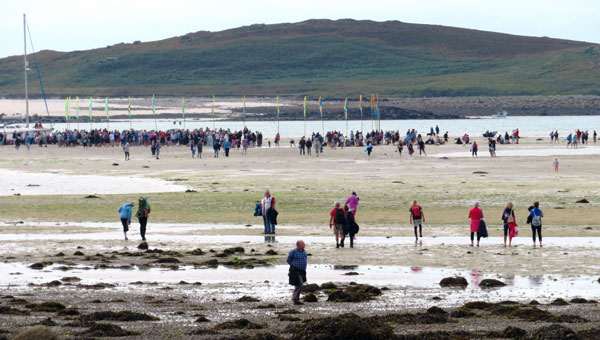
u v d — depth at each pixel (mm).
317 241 59562
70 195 93938
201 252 53719
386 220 72312
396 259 50781
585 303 36375
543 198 87438
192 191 96688
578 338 28172
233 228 67938
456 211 78062
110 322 32219
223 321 32469
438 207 81375
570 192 92375
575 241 58219
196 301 37438
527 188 97062
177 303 36844
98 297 38438
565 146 190125
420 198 88750
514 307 34719
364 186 101125
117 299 37812
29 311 34344
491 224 69188
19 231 65938
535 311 33344
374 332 26953
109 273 45844
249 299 37625
